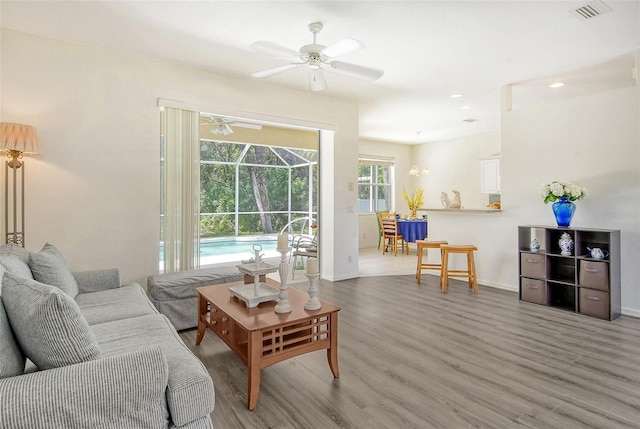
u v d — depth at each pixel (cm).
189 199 392
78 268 333
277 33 313
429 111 591
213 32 312
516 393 211
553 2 264
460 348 276
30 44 312
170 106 376
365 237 898
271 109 448
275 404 202
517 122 444
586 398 206
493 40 326
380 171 931
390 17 285
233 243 926
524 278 405
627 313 357
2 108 303
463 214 511
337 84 453
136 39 325
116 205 350
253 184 957
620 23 295
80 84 333
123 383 124
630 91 356
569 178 400
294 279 527
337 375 231
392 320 342
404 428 180
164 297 307
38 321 125
